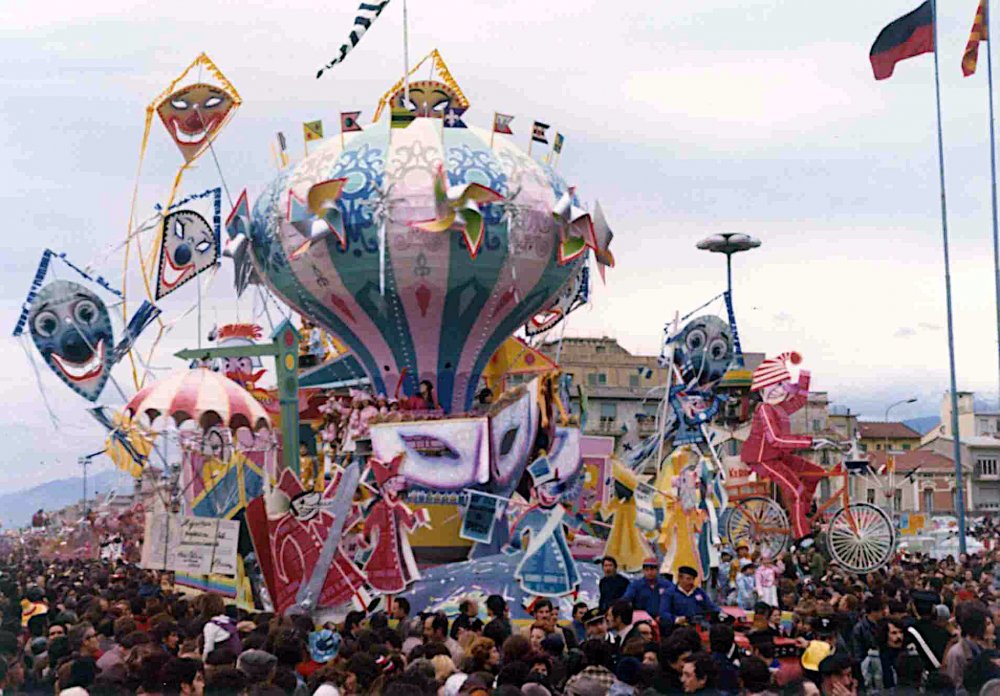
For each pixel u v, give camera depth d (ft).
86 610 82.48
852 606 83.51
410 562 97.09
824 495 307.17
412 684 52.29
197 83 144.46
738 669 57.47
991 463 404.77
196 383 113.09
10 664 63.57
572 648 68.49
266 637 66.54
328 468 142.92
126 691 55.93
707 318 154.81
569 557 98.78
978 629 67.10
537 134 154.10
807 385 148.97
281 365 126.82
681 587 78.48
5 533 191.83
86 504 196.24
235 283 150.51
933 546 216.13
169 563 105.50
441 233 140.05
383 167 142.10
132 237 144.25
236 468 122.83
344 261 142.10
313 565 92.84
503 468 125.70
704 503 121.90
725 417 199.62
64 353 140.87
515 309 148.66
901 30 172.04
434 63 152.46
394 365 148.87
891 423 427.74
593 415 331.16
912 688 65.62
